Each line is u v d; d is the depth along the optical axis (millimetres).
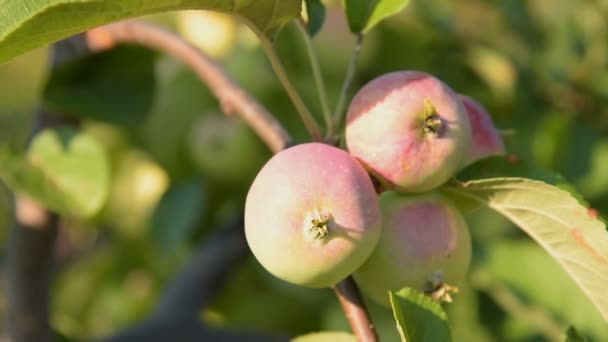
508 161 865
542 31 1271
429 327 814
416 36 1221
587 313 1083
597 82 1210
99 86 1103
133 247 1363
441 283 830
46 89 1085
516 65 1218
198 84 1242
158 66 1253
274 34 837
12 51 796
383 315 1201
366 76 1210
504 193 841
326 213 800
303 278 810
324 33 1167
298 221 801
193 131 1247
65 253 1577
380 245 830
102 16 792
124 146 1278
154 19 1293
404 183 830
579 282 845
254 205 809
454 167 835
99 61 1091
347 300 843
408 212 833
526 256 1105
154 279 1388
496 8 1289
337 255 805
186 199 1222
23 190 1042
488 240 1120
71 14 786
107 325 1411
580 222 829
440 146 827
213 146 1238
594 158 1154
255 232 808
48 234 1091
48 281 1110
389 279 831
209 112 1249
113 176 1286
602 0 1262
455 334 1151
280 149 945
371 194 812
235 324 1272
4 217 1484
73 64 1080
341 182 806
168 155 1261
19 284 1103
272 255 806
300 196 801
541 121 1171
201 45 1277
